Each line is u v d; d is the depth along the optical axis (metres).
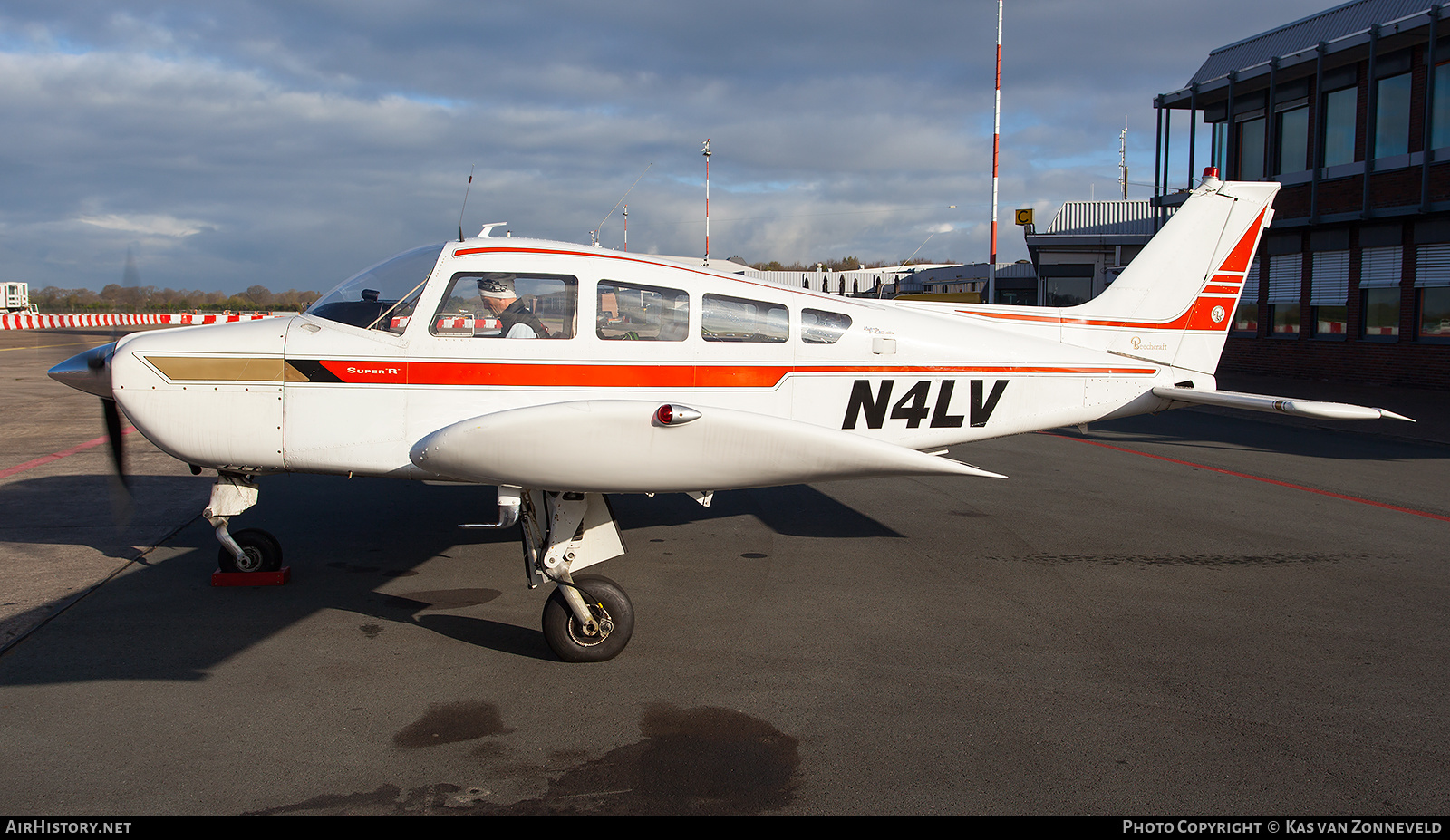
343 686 3.41
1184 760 2.89
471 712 3.20
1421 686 3.50
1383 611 4.43
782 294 4.76
